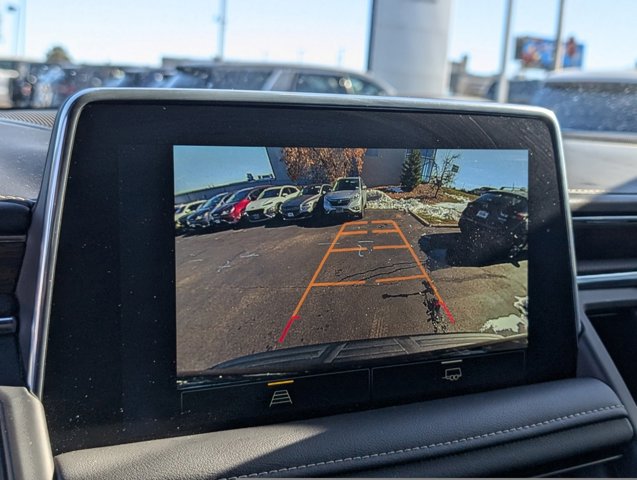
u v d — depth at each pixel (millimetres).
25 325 169
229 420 185
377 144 197
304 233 189
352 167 194
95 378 172
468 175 208
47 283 165
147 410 177
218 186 180
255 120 184
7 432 160
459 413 202
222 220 181
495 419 202
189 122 178
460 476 194
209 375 182
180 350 179
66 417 170
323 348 193
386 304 200
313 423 190
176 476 170
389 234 199
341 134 193
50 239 165
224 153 181
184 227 178
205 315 181
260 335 187
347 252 194
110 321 173
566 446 208
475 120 208
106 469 167
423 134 202
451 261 207
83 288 170
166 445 176
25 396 164
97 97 168
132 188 173
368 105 195
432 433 194
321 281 192
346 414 197
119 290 173
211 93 179
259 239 185
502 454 199
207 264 180
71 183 167
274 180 186
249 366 186
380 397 201
